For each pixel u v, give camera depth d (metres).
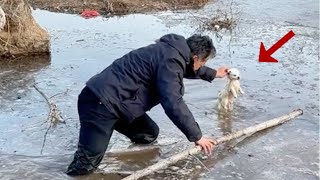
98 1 6.47
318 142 2.93
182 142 2.93
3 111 3.32
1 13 4.23
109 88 2.38
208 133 3.03
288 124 3.15
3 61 4.35
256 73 4.04
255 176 2.59
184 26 5.54
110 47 4.72
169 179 2.55
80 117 2.47
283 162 2.72
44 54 4.50
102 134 2.46
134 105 2.41
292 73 4.05
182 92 2.35
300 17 5.80
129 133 2.83
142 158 2.77
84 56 4.46
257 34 5.17
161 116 3.26
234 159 2.75
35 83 3.82
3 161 2.71
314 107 3.40
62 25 5.52
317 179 2.56
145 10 6.23
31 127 3.11
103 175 2.59
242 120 3.22
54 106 3.21
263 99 3.53
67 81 3.87
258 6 6.35
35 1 6.41
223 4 6.52
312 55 4.48
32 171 2.62
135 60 2.39
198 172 2.62
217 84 3.79
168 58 2.31
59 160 2.74
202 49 2.36
